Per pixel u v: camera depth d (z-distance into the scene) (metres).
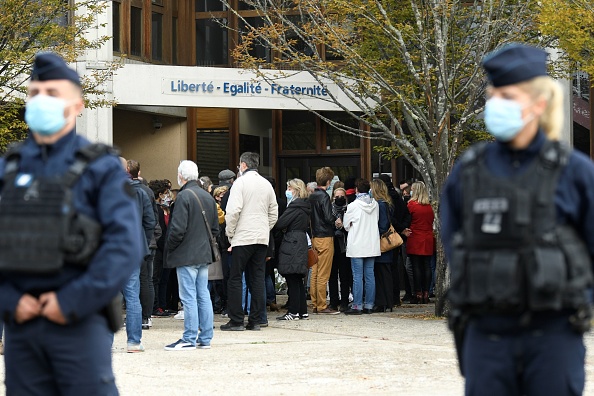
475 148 4.04
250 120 22.34
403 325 13.05
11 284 4.04
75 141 4.17
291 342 11.14
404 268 17.42
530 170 3.89
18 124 14.73
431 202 14.27
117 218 4.04
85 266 4.04
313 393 7.86
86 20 15.67
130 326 10.20
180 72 20.09
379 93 15.60
